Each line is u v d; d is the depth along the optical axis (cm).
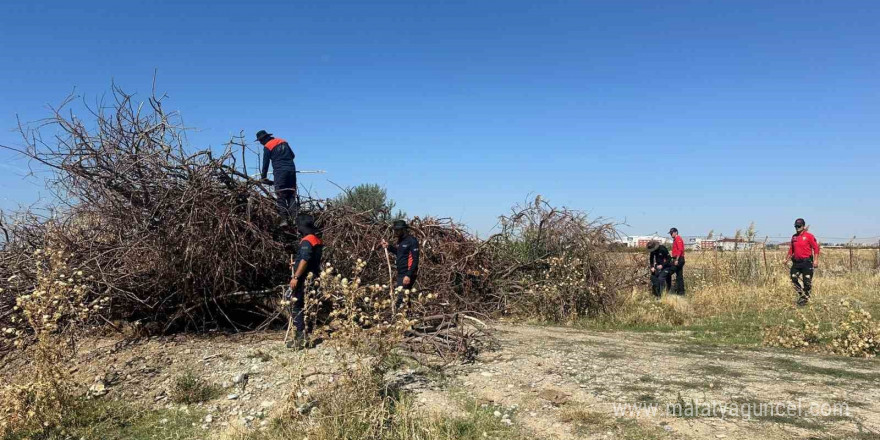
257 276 753
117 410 471
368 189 1197
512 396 475
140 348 620
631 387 493
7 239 696
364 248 822
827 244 2230
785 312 937
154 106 720
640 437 380
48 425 427
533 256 1070
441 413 434
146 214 695
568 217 1059
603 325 900
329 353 589
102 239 700
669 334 816
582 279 975
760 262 1520
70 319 567
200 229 678
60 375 454
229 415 458
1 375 545
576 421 414
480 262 1028
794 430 383
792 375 535
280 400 472
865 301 1091
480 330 693
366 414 416
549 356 614
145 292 680
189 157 704
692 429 390
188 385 505
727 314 992
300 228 653
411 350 612
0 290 593
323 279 520
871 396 460
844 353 652
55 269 530
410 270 684
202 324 717
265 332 709
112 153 683
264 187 784
